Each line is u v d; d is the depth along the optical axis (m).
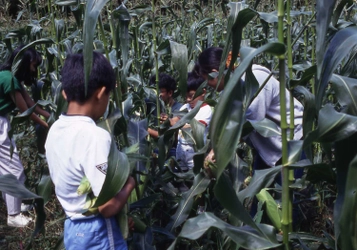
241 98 1.70
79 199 2.33
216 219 2.05
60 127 2.35
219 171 1.67
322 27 1.65
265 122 2.63
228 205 1.87
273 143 3.71
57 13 5.01
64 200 2.40
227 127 1.67
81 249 2.38
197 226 2.04
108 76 2.34
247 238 1.97
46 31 6.87
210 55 3.38
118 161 2.10
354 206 1.73
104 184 2.06
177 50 3.11
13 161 4.64
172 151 4.75
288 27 2.29
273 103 3.60
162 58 5.68
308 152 2.29
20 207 4.77
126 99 3.38
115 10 3.16
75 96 2.32
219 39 7.29
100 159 2.23
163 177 3.80
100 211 2.31
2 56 7.44
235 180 3.09
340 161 1.79
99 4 1.86
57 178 2.37
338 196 1.78
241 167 3.11
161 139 3.23
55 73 5.30
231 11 2.13
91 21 1.83
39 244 4.35
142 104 4.06
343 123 1.75
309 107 2.34
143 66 5.04
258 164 4.12
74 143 2.27
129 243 3.06
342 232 1.75
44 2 6.29
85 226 2.37
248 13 1.89
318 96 1.75
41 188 3.49
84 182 2.23
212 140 1.68
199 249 3.65
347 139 1.78
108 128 2.81
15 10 9.14
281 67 1.85
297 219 4.21
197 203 3.61
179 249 3.82
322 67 1.74
